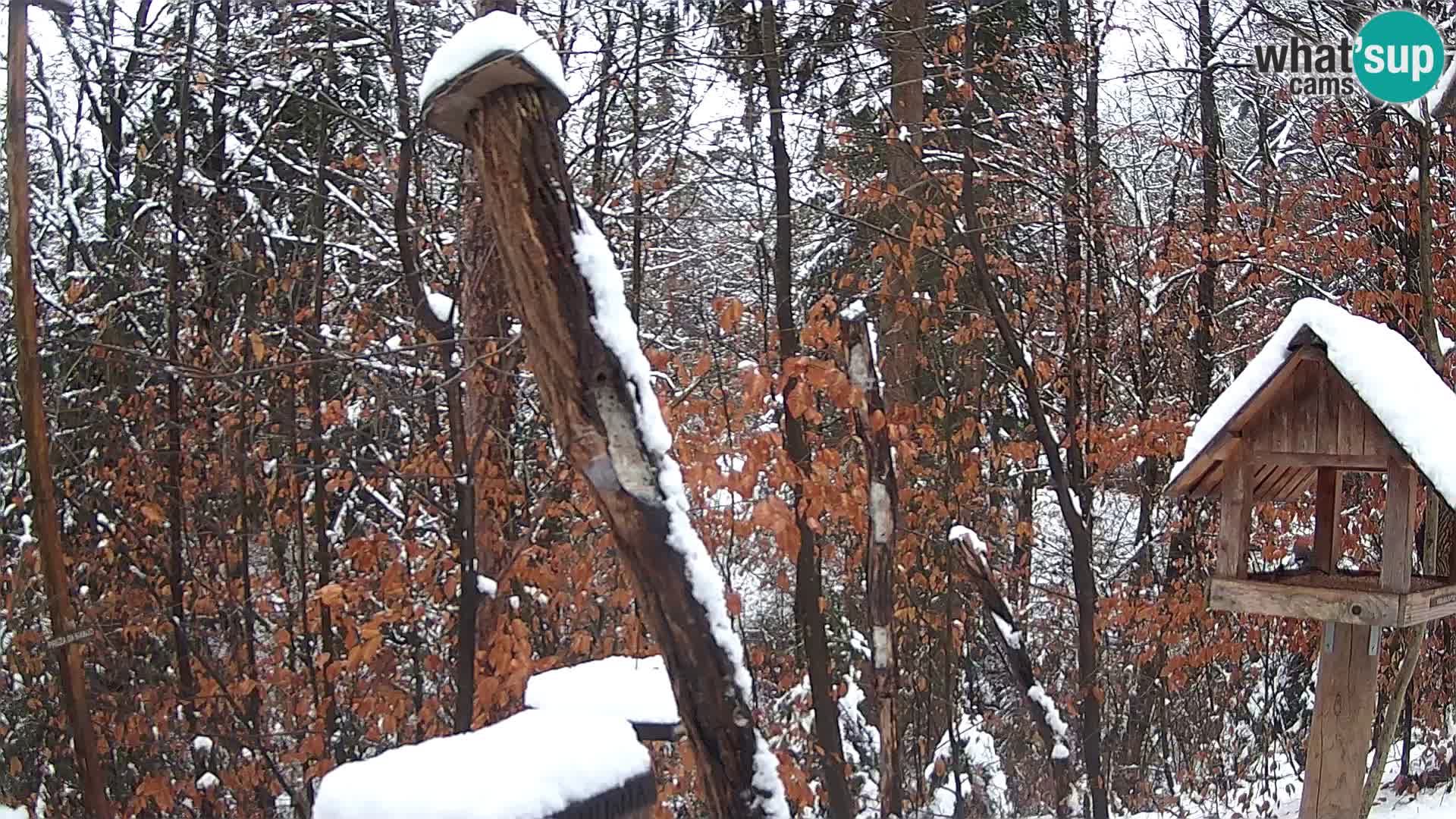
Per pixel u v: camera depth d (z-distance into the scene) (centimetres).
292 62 839
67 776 902
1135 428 913
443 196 898
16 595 849
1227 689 1002
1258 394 484
